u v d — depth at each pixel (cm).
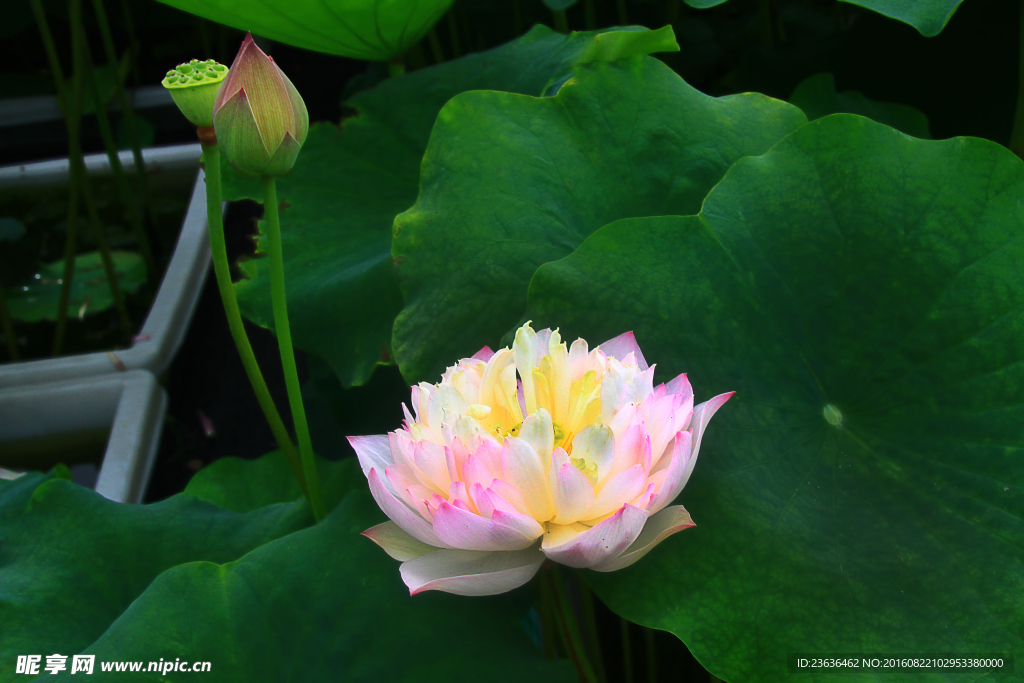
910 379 110
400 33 140
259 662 106
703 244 113
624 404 103
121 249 257
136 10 346
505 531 99
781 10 229
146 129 317
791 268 114
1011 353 108
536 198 122
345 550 111
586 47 131
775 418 110
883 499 107
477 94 125
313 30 135
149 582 116
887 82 150
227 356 224
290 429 196
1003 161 112
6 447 181
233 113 106
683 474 101
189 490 138
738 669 102
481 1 227
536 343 106
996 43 143
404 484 103
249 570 110
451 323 119
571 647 110
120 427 173
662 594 105
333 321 132
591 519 101
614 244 113
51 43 200
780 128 125
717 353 111
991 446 107
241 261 139
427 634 107
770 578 104
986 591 103
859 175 114
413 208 124
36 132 327
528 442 100
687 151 125
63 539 118
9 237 252
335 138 148
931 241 112
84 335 227
